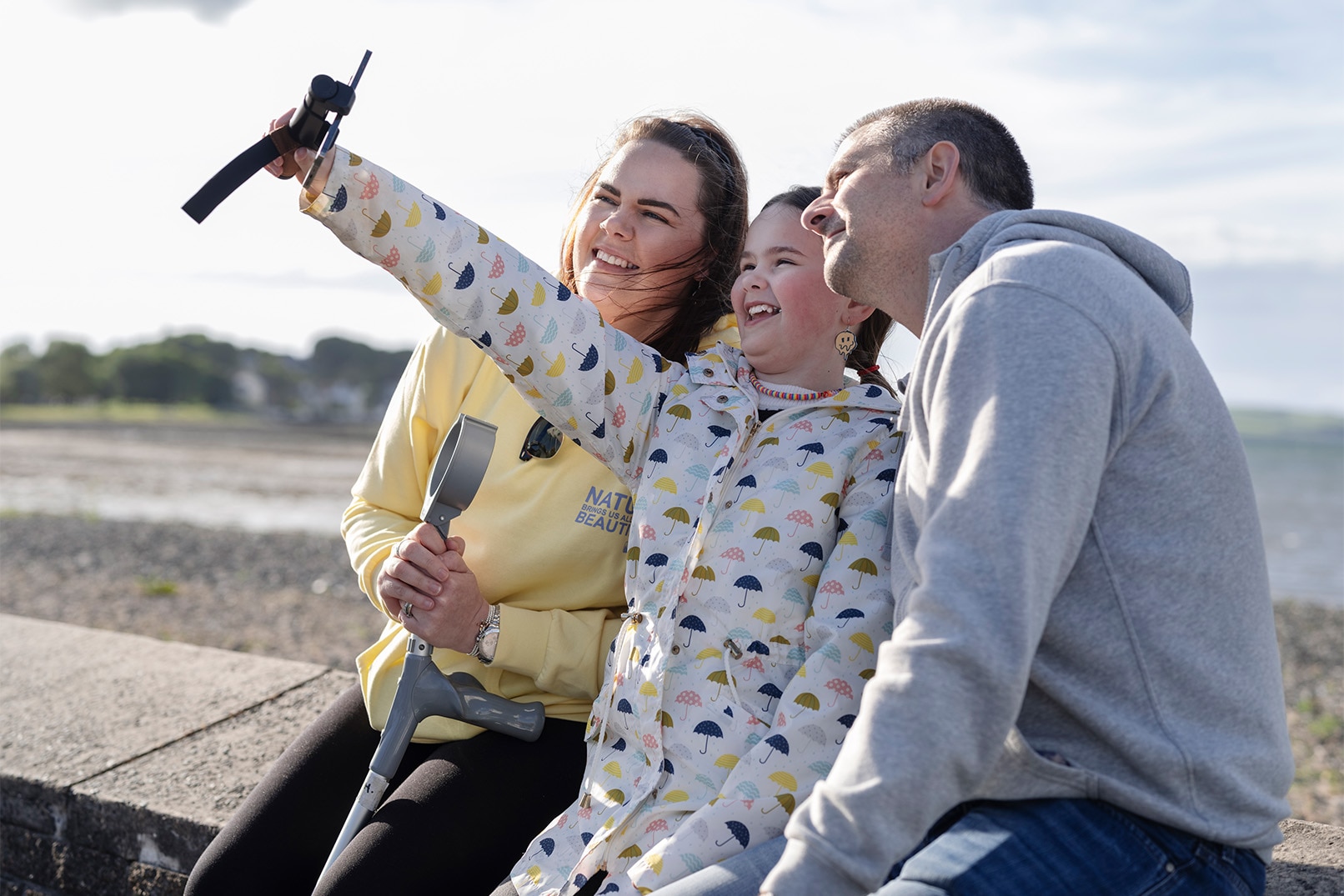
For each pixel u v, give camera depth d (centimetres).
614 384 179
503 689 193
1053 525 118
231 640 679
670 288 212
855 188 157
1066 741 131
